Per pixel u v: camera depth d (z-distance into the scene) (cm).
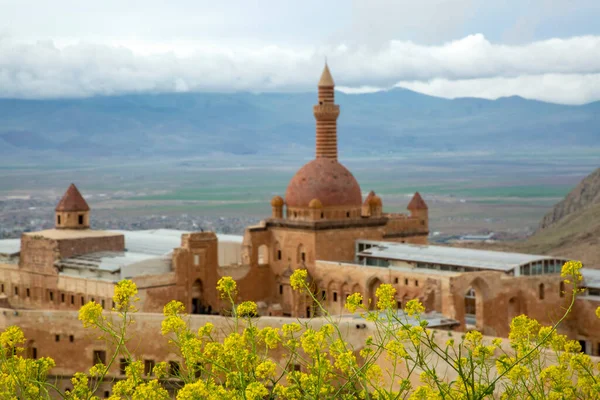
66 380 10819
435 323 13400
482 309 14500
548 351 6550
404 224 18275
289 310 17350
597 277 14750
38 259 17325
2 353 5275
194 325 9694
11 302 17800
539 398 4878
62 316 10831
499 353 7562
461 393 4816
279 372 9006
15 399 5116
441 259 15825
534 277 14725
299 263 17312
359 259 17475
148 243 18788
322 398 5116
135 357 10244
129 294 5212
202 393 4494
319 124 17838
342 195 17412
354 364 4978
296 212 17538
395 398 4847
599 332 14225
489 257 15562
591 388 4909
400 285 15538
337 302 16650
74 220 18075
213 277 16875
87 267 16538
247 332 5138
